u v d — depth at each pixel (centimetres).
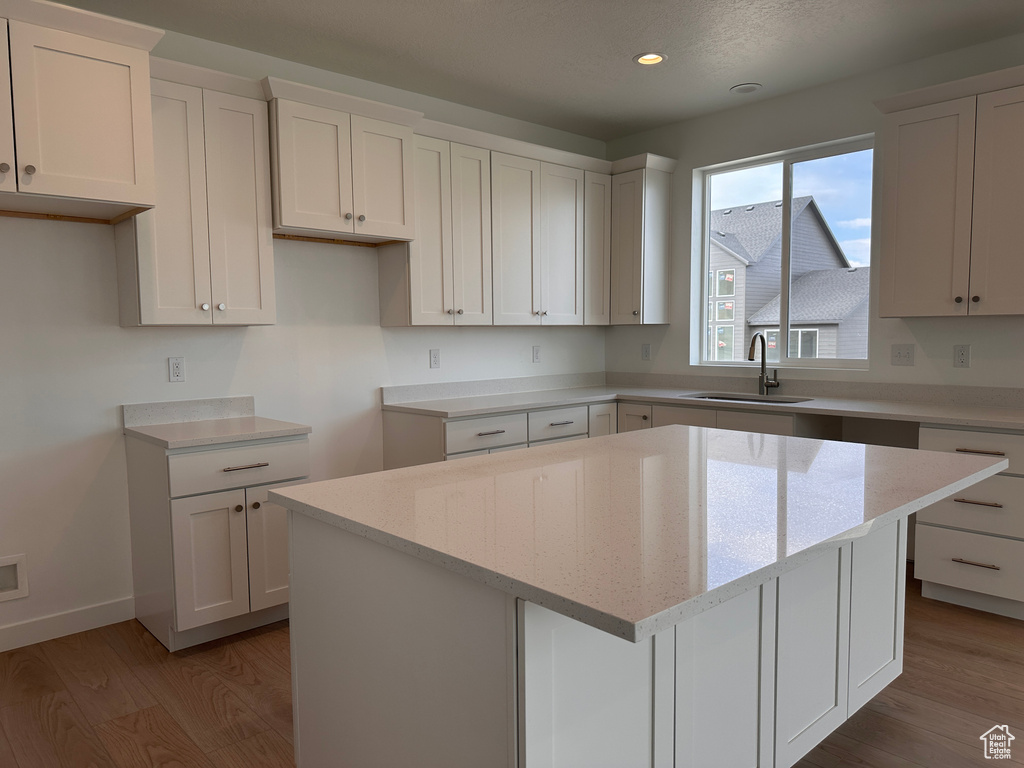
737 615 143
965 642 260
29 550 267
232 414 314
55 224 267
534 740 104
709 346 442
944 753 193
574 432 389
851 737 201
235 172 279
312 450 343
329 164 301
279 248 328
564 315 415
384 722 133
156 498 260
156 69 256
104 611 285
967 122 294
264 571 274
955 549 289
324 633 149
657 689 125
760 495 148
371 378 364
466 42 308
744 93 380
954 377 331
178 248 265
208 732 207
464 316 364
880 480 162
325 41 305
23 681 239
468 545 114
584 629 111
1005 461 183
